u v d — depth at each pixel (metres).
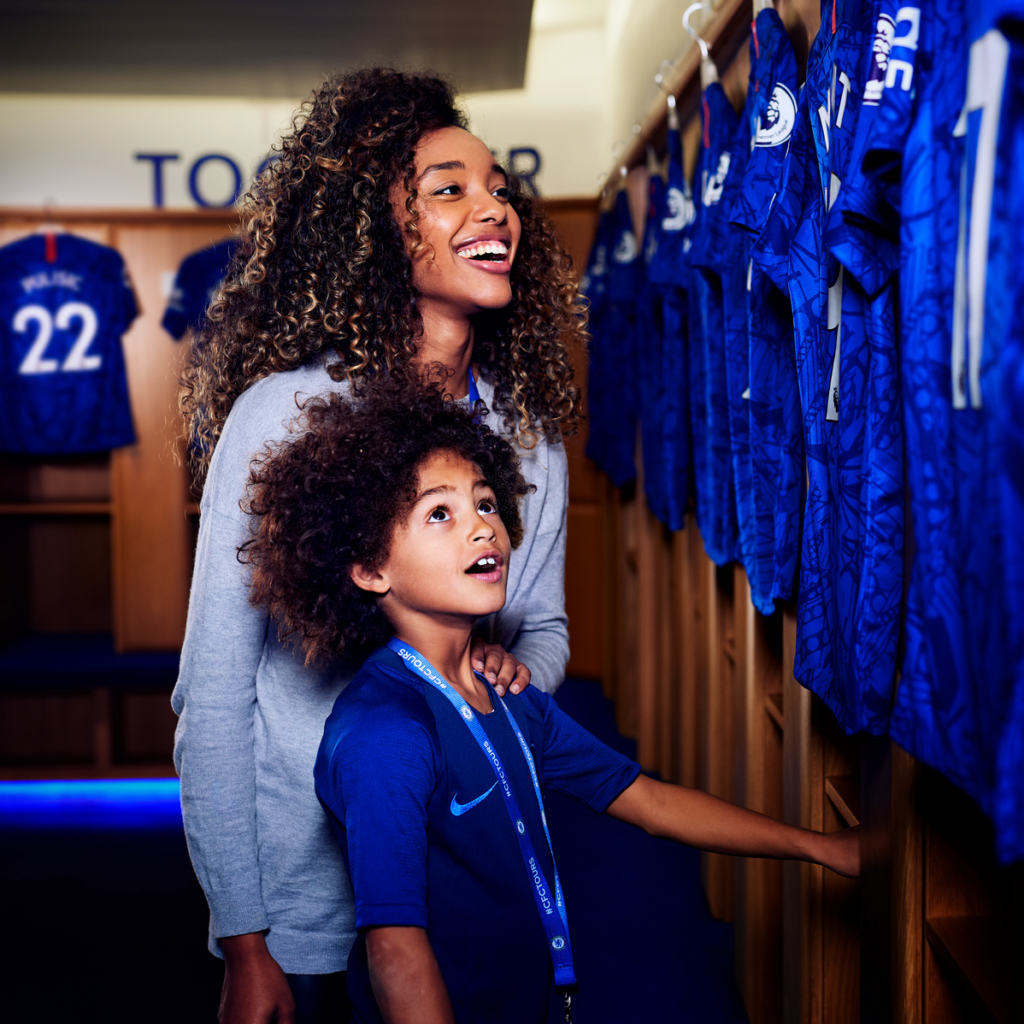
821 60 1.38
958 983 1.28
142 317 4.27
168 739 4.35
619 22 4.46
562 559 1.60
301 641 1.23
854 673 1.23
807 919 1.92
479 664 1.21
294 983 1.27
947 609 0.92
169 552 4.24
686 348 2.80
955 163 0.91
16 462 4.50
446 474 1.09
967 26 0.88
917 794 1.32
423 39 3.77
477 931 1.03
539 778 1.18
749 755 2.34
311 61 3.97
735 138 1.95
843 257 1.12
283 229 1.35
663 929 2.77
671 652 3.76
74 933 2.83
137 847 3.47
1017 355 0.72
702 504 2.52
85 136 4.66
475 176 1.33
